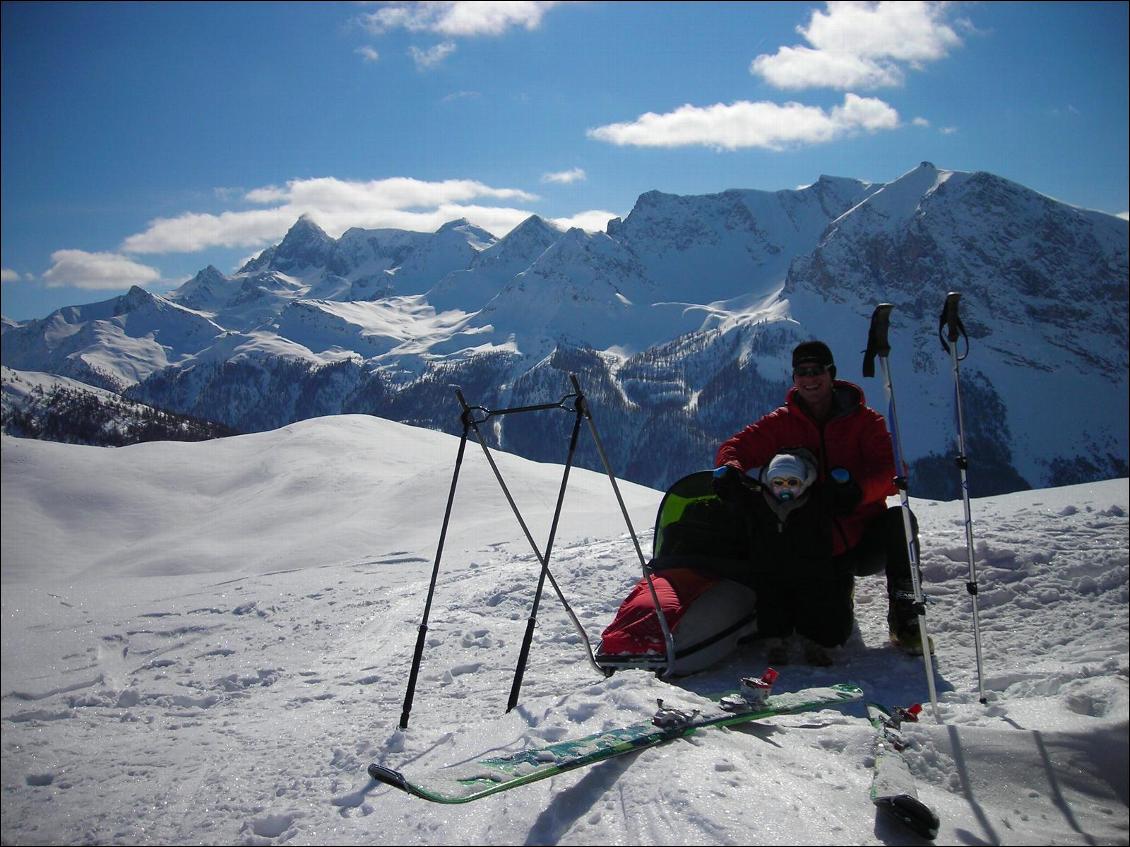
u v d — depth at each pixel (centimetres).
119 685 617
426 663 588
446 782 314
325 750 416
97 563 2816
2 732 500
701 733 351
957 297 453
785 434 523
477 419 463
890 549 506
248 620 813
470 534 1662
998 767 324
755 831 270
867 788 313
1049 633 511
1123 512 745
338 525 2620
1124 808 303
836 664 504
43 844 340
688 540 550
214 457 4284
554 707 397
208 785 384
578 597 713
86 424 17450
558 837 283
